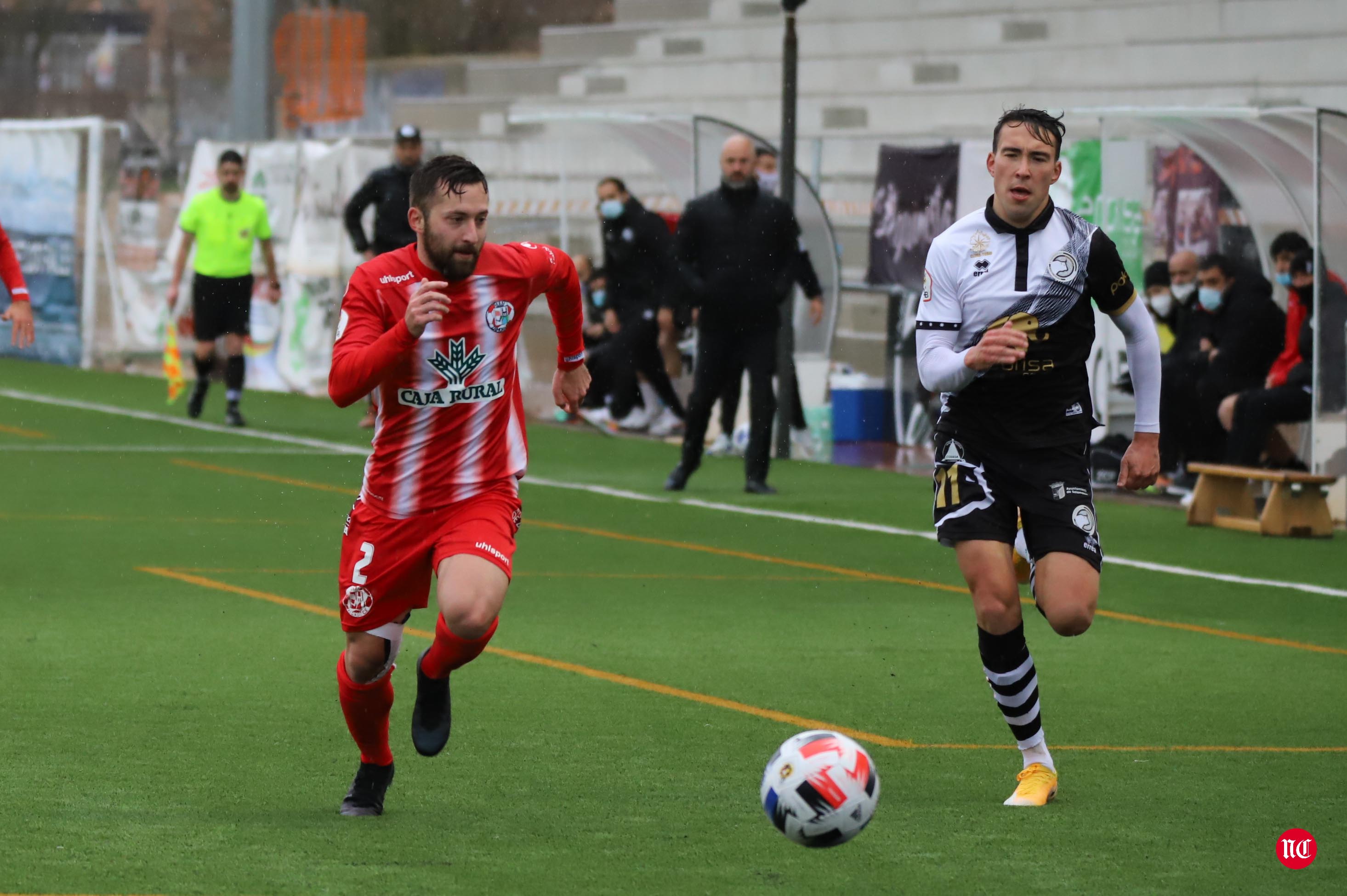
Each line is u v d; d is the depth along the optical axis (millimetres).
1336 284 38219
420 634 25344
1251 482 38094
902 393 51469
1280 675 23266
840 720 20172
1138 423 17281
